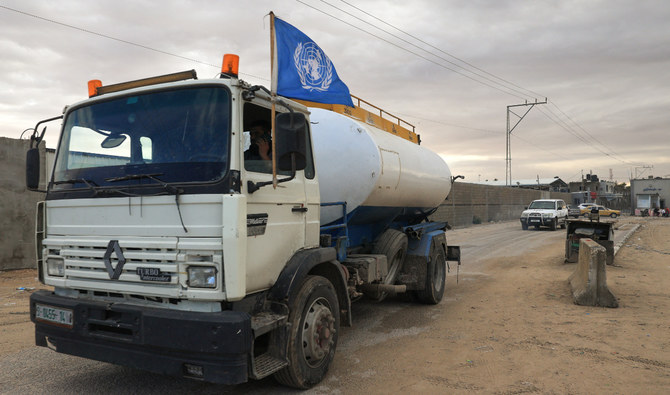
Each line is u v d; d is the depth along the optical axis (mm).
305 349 4168
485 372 4617
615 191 106125
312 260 4215
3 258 10180
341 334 6047
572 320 6602
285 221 4098
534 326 6340
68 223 3936
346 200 5758
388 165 6043
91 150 3963
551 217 26766
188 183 3443
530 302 7883
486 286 9492
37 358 4977
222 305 3430
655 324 6352
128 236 3609
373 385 4312
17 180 10359
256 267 3674
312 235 4566
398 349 5395
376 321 6727
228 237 3268
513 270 11617
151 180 3562
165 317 3334
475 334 5996
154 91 3807
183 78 3756
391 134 7156
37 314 3988
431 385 4293
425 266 7457
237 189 3377
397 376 4531
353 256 6086
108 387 4234
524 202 48406
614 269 11430
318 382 4324
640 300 7902
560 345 5465
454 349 5375
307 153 4621
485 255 14867
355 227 6426
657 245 17688
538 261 13227
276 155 3613
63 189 3986
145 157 3699
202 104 3607
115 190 3658
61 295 4008
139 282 3533
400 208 7117
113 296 3736
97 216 3766
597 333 5934
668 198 58469
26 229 10523
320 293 4379
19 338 5648
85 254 3775
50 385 4266
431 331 6176
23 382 4332
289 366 3941
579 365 4781
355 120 6090
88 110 4070
